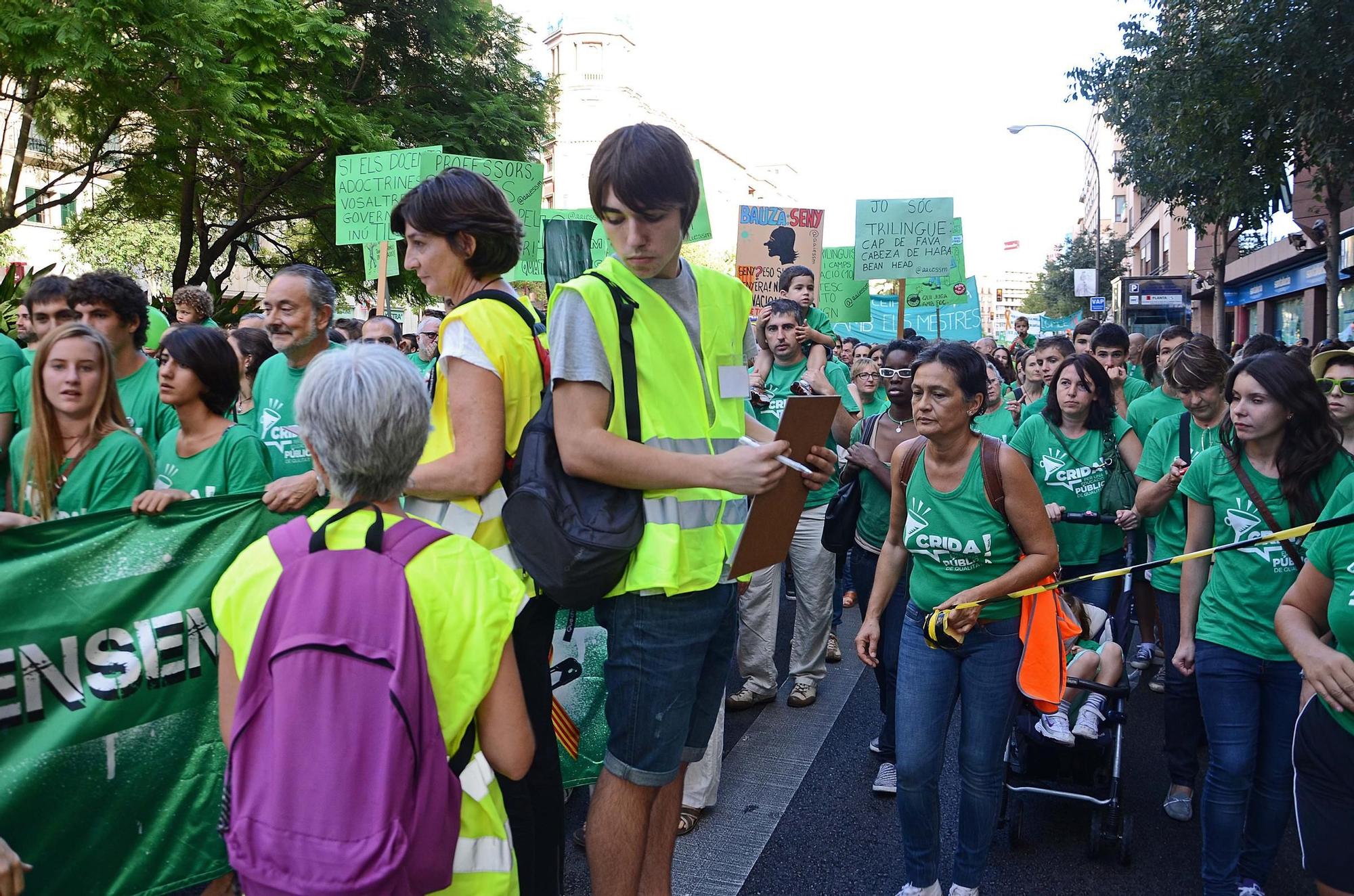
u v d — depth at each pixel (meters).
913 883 3.48
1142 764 5.08
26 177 27.61
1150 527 5.21
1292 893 3.82
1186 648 3.82
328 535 1.78
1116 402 7.09
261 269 25.09
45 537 2.69
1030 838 4.28
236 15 14.85
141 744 2.84
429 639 1.76
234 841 1.62
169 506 2.86
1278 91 13.38
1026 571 3.32
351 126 18.16
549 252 4.43
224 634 1.78
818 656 5.76
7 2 12.43
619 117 82.69
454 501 2.58
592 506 2.37
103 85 13.45
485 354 2.60
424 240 2.81
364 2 21.12
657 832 2.84
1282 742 3.46
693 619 2.50
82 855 2.76
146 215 20.33
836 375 6.11
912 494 3.52
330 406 1.79
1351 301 22.53
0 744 2.62
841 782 4.74
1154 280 40.06
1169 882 3.89
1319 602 2.77
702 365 2.64
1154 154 16.64
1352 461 3.42
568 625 3.44
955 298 13.23
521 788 2.68
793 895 3.72
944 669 3.46
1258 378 3.40
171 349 3.62
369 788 1.61
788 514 2.49
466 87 23.08
